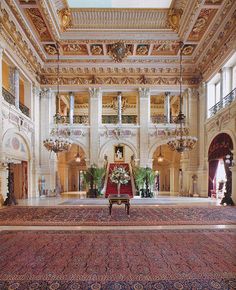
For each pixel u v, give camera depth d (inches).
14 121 515.2
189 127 666.2
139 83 666.2
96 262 166.2
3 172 454.6
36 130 643.5
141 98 665.6
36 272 150.5
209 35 520.7
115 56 609.6
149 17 516.7
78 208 400.8
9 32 470.3
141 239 219.6
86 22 529.3
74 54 624.7
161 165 888.3
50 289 130.9
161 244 205.0
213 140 577.0
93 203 465.4
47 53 618.2
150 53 619.8
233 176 459.5
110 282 138.1
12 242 211.3
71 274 147.9
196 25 500.7
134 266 159.5
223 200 448.5
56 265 161.0
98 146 660.1
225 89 539.2
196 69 657.6
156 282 138.0
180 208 399.5
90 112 665.0
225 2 424.8
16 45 509.0
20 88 655.8
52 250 190.2
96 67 653.3
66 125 665.6
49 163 653.3
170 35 552.1
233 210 378.3
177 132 661.3
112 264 162.9
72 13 509.7
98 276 145.3
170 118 700.7
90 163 654.5
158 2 478.9
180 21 511.2
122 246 199.8
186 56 627.2
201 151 646.5
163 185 882.1
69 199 546.9
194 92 669.9
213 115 572.4
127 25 534.0
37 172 635.5
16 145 538.6
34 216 329.1
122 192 613.0
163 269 154.9
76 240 217.0
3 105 461.4
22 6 446.6
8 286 133.6
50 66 653.9
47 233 241.3
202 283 136.9
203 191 623.5
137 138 666.2
